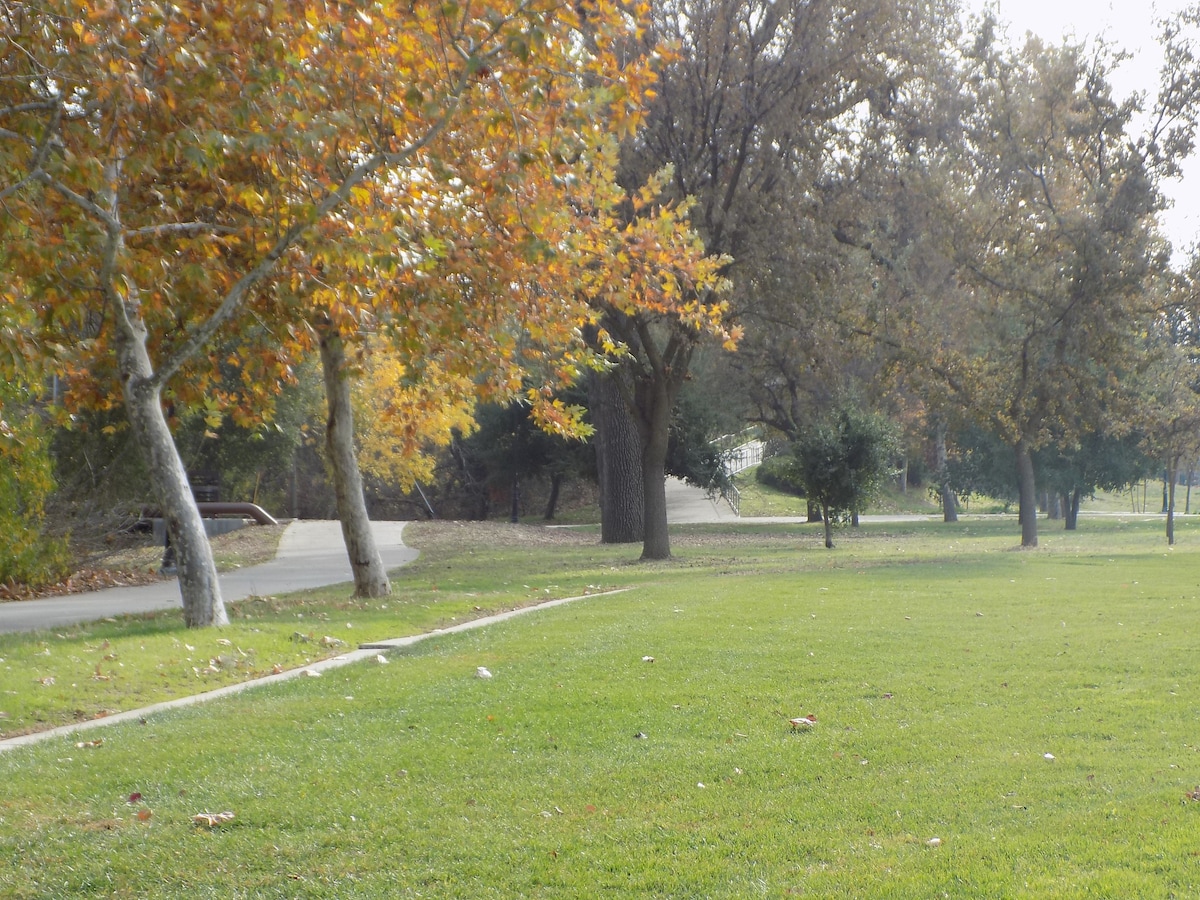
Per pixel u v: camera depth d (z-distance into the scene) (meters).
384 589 17.23
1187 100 26.89
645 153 24.64
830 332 27.83
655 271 17.98
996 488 46.53
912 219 30.88
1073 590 16.25
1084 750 6.44
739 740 6.87
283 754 6.76
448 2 10.62
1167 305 28.27
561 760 6.48
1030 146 28.08
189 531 12.39
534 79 10.95
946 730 7.00
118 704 8.84
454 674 9.49
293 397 32.78
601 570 23.03
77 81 10.39
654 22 24.02
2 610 16.66
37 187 11.03
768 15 24.22
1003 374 29.88
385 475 51.19
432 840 5.09
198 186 12.80
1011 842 4.83
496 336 13.16
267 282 13.32
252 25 10.79
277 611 14.75
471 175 13.27
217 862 4.88
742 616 13.09
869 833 5.06
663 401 26.33
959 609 13.70
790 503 58.31
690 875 4.57
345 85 11.84
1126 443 41.47
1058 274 28.19
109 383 14.30
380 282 12.74
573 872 4.64
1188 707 7.55
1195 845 4.68
